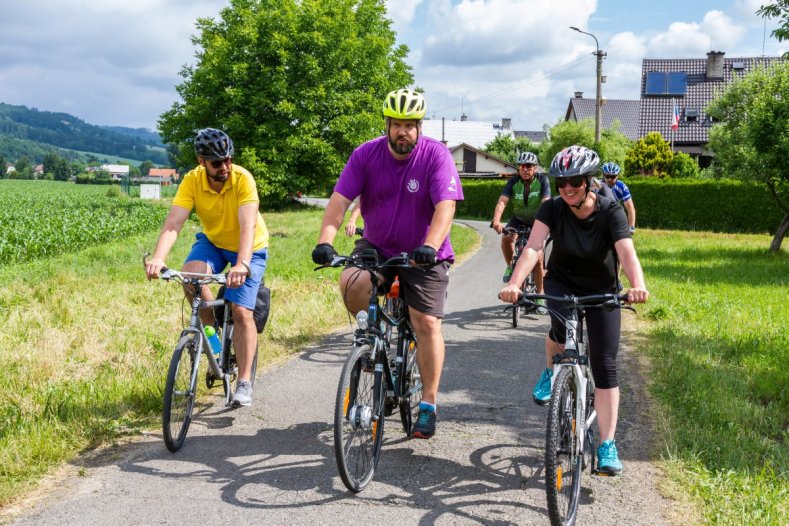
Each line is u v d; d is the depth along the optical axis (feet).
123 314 26.63
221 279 14.73
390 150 13.94
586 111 206.18
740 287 38.34
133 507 12.00
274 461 14.05
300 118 120.57
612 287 12.96
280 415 16.83
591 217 12.35
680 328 26.55
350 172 14.28
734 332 25.88
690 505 12.00
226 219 16.06
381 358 13.42
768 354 22.35
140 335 23.32
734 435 15.05
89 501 12.22
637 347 23.75
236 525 11.41
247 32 119.34
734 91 66.03
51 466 13.62
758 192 94.32
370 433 13.05
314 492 12.66
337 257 12.89
